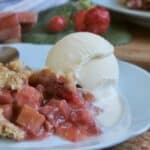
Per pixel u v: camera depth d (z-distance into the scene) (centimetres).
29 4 66
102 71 46
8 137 37
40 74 43
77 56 46
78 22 64
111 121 41
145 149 38
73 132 38
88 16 63
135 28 67
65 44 47
